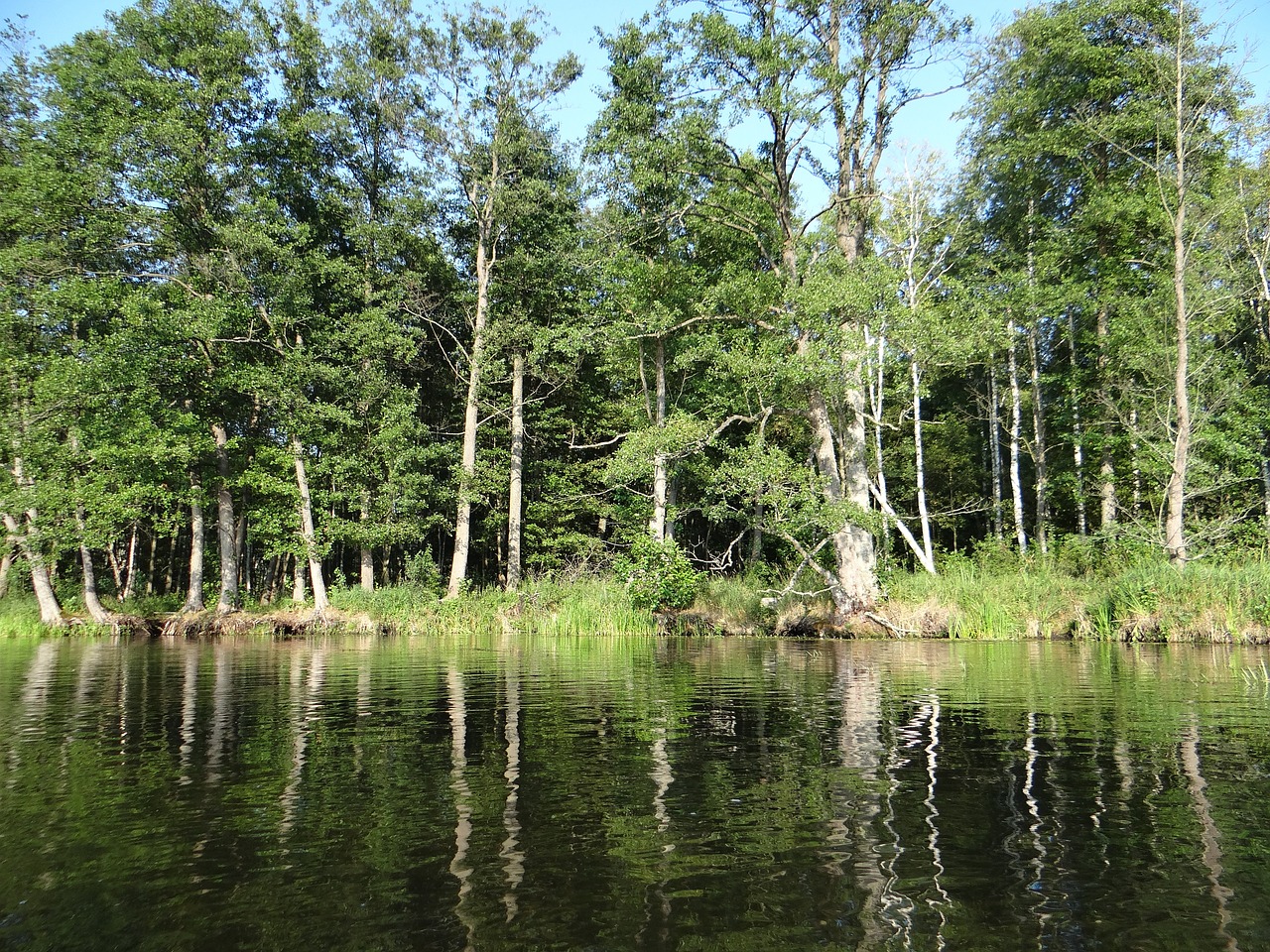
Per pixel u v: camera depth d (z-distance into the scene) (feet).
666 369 92.07
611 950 9.41
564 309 97.60
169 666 41.83
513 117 91.04
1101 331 80.48
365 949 9.46
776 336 67.15
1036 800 15.26
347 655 48.24
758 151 71.46
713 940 9.66
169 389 80.43
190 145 77.25
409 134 89.56
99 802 15.46
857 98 65.67
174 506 93.86
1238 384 72.64
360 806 15.11
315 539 84.33
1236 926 10.02
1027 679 32.73
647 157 65.36
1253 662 38.52
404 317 96.63
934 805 14.99
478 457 99.96
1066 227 85.20
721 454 96.73
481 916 10.34
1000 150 85.66
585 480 104.53
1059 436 90.79
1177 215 67.05
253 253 80.43
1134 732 21.61
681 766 18.17
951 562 75.25
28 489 75.00
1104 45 78.33
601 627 70.54
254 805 15.21
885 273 58.54
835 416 73.46
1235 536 68.28
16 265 75.20
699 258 87.66
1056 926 10.05
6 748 20.47
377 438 86.63
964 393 113.70
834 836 13.33
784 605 66.95
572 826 13.88
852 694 29.01
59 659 46.80
